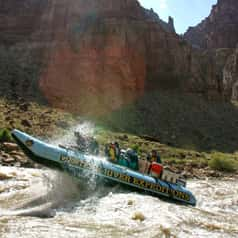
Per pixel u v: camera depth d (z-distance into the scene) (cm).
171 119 5500
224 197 1397
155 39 6450
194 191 1515
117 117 4816
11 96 4225
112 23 5719
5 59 5312
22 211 846
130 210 906
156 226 760
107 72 5309
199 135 5362
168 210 934
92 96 4953
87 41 5388
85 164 1088
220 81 7381
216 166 2456
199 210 1036
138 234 711
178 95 6328
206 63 7312
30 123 2838
